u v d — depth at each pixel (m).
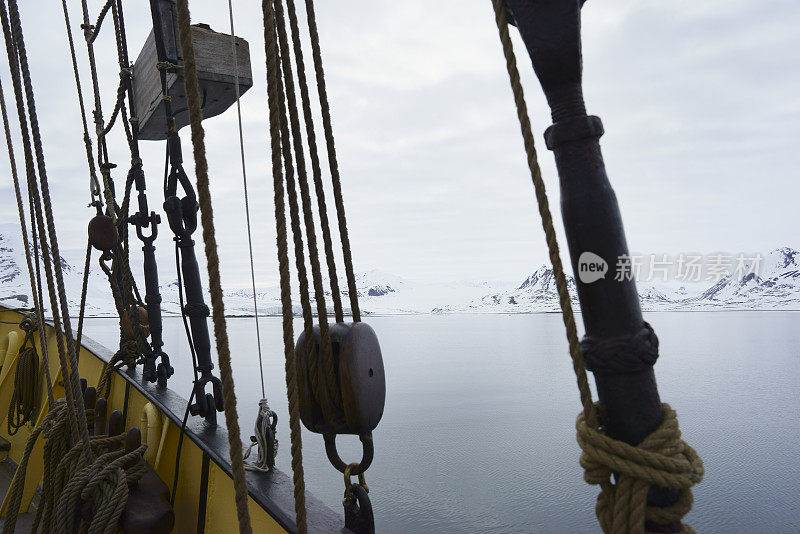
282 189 1.24
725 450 49.91
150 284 3.45
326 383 1.55
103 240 3.15
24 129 1.97
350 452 43.84
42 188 1.84
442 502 35.16
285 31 1.67
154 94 2.94
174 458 2.66
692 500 0.95
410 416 61.78
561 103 1.00
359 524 1.57
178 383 56.66
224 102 2.98
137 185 3.44
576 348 0.95
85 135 3.42
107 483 2.14
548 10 0.97
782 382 84.62
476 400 71.31
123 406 3.66
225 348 1.05
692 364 105.12
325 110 1.82
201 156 1.04
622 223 0.99
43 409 4.21
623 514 0.95
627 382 0.97
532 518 32.78
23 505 3.81
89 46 3.70
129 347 3.68
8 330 5.46
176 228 2.58
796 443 51.16
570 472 41.81
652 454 0.93
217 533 2.07
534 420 59.19
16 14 1.76
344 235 1.83
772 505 36.91
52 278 2.01
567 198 0.98
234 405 1.06
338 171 1.82
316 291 1.58
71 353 1.99
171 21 2.58
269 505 1.70
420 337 183.00
